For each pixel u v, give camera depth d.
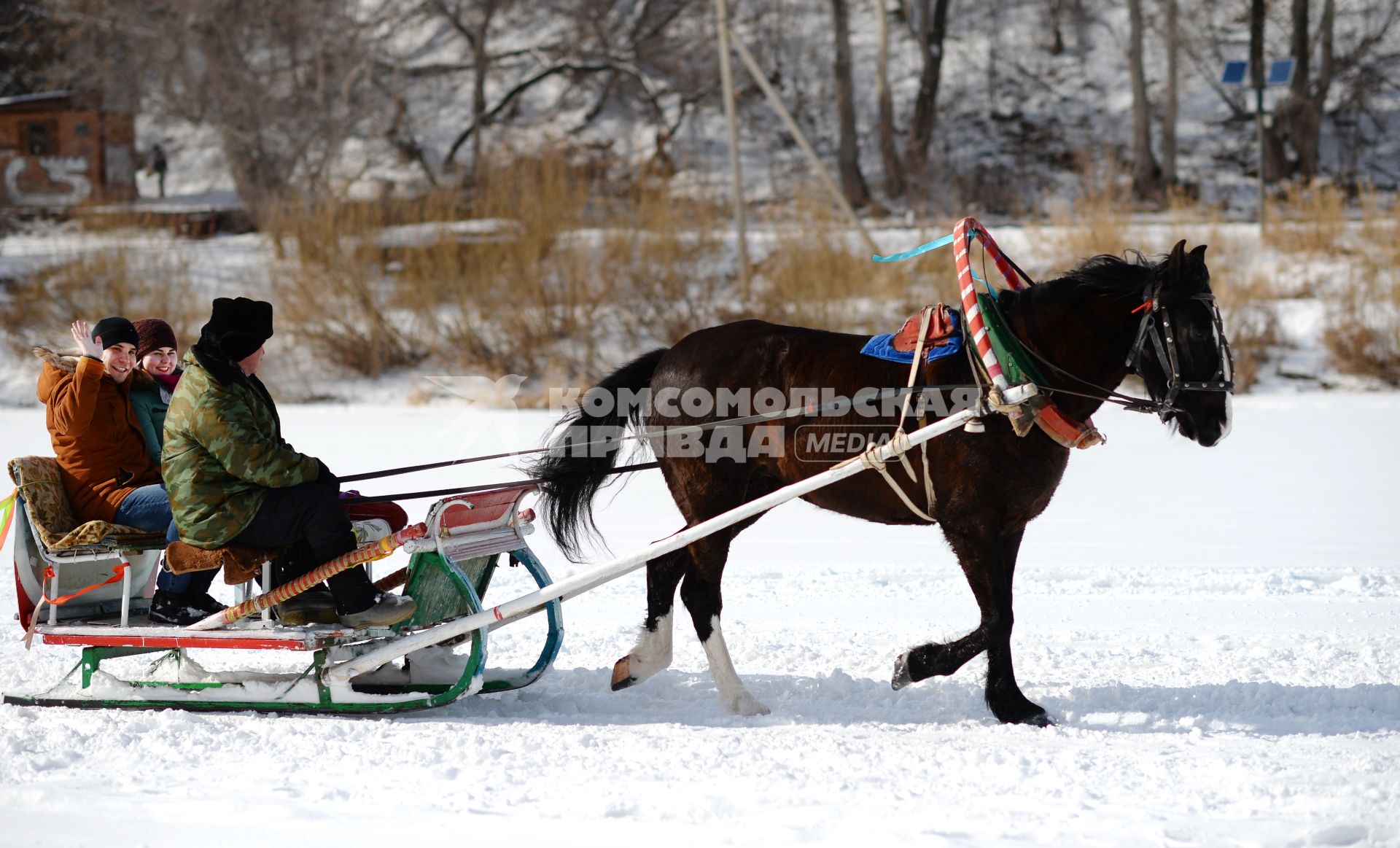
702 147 46.00
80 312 28.22
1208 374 7.12
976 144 46.72
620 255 27.25
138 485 7.92
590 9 47.19
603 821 5.49
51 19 42.50
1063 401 7.47
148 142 47.06
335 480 7.40
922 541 13.29
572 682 8.24
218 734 6.88
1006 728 7.00
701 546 7.82
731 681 7.57
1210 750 6.48
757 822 5.46
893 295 26.69
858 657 8.66
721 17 28.53
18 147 39.47
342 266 27.56
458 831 5.38
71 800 5.80
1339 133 47.25
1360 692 7.46
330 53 38.91
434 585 7.59
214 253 31.20
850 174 43.12
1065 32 51.75
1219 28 49.88
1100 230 27.88
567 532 8.23
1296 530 13.22
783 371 7.86
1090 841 5.20
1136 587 10.72
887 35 43.88
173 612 7.75
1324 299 25.83
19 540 7.70
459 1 46.16
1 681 8.08
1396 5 47.62
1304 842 5.17
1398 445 18.73
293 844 5.26
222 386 7.15
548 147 29.89
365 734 6.91
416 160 43.50
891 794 5.80
